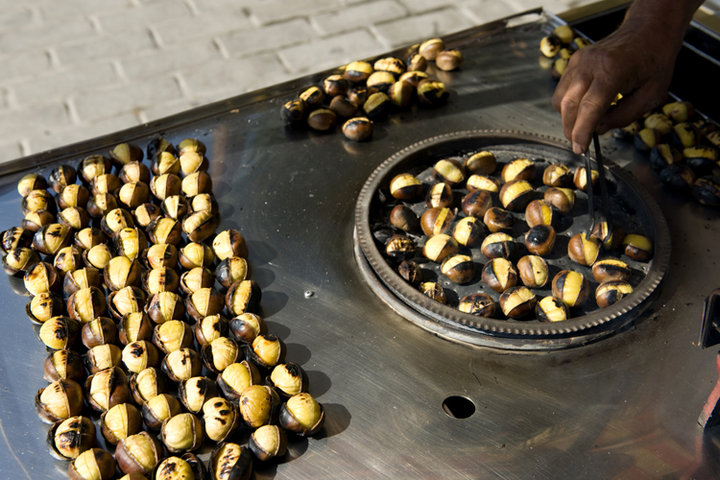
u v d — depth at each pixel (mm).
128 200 1079
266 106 1224
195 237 1037
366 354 946
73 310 966
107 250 1022
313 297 1000
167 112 1742
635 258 1000
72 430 868
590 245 994
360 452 876
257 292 980
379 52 1900
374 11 2062
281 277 1020
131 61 1902
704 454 861
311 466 868
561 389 909
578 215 1059
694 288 981
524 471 856
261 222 1078
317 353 949
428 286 977
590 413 892
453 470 861
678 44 1031
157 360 940
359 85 1244
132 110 1759
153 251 1012
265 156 1158
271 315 983
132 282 1003
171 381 927
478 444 876
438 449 875
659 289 971
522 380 917
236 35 1980
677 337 940
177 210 1061
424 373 928
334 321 976
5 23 2053
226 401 884
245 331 945
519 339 931
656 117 1146
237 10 2080
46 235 1030
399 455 873
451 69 1274
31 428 898
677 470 852
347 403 910
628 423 884
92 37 1988
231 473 838
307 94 1196
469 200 1051
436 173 1096
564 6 2035
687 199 1077
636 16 1037
